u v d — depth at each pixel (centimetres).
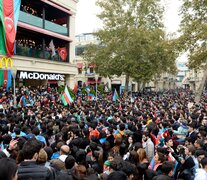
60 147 622
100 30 3678
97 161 650
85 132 870
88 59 3825
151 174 515
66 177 464
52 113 1367
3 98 1858
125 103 2125
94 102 2105
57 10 3148
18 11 2497
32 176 399
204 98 3562
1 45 2358
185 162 615
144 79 3775
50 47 2959
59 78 3192
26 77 2709
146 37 3359
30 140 449
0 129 886
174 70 5175
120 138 746
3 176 295
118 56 3603
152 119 1212
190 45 2445
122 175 422
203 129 925
